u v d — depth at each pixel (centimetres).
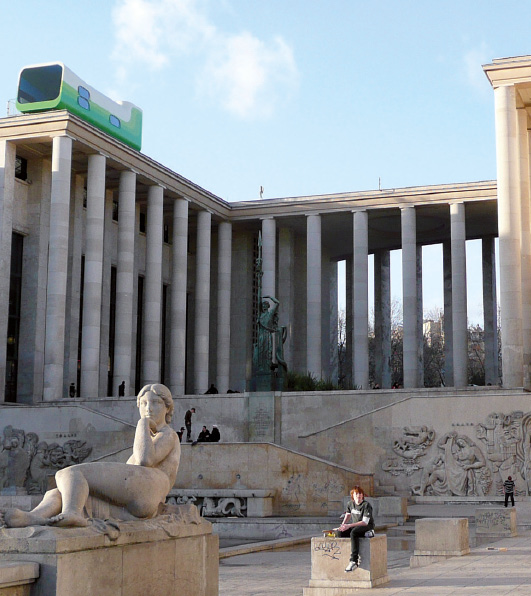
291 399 4053
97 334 4609
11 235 4697
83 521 847
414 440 3622
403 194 5381
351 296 6725
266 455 3472
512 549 1989
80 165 5022
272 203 5653
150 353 5009
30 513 839
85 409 4103
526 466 3450
